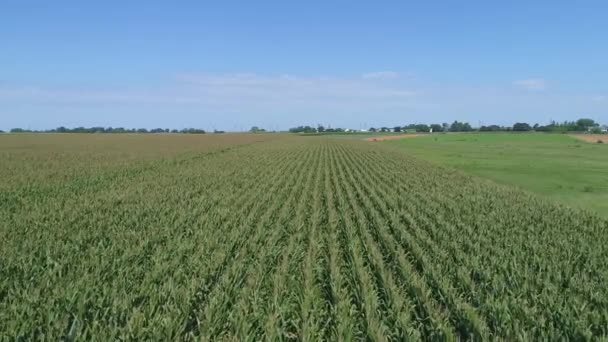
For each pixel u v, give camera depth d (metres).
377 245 11.59
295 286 8.10
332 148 71.38
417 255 10.28
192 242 10.82
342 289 7.76
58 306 6.57
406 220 14.50
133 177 26.77
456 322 6.91
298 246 10.85
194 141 90.00
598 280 8.81
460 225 13.90
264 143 84.69
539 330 6.42
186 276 8.23
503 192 21.89
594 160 49.03
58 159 40.84
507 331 6.23
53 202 17.12
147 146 68.19
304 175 29.64
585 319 6.62
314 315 6.84
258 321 6.57
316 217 14.59
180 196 18.86
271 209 16.09
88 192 20.12
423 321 6.98
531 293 7.75
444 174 30.89
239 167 34.06
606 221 14.91
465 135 140.75
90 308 6.74
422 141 110.56
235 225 13.34
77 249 10.12
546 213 16.25
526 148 77.81
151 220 13.85
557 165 42.25
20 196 18.94
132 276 8.16
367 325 6.62
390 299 7.56
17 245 10.28
